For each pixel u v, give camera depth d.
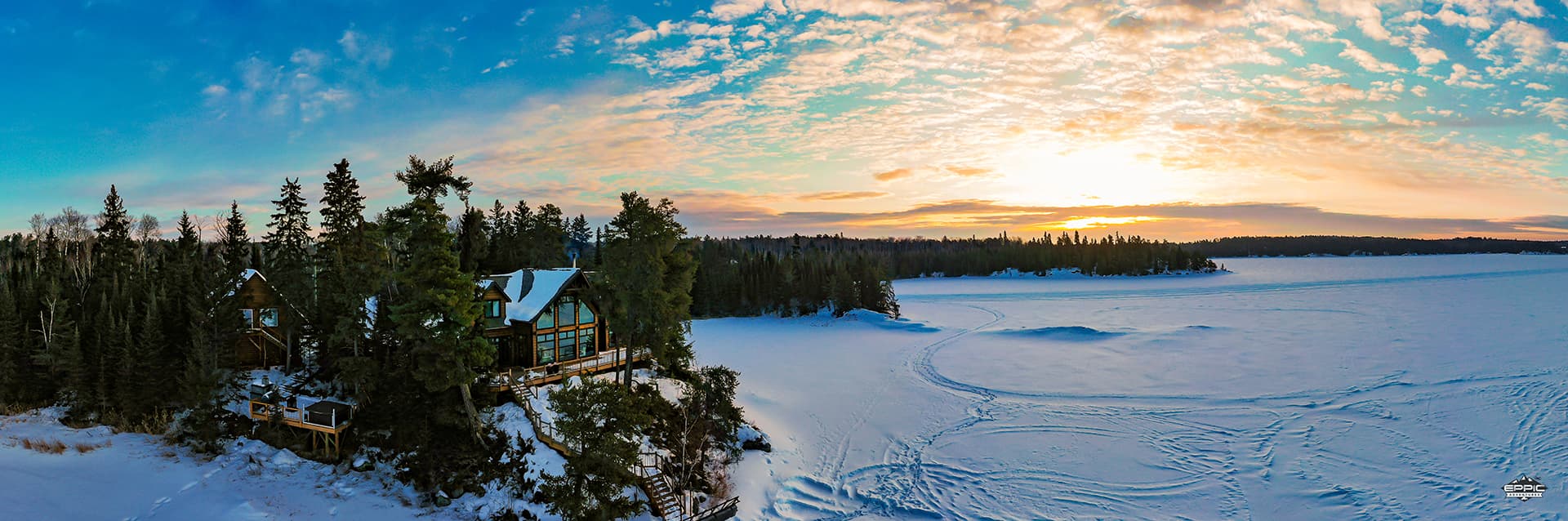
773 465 34.22
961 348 69.88
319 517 27.08
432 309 31.69
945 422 41.97
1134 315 99.06
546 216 89.44
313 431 32.75
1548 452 34.88
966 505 30.06
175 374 35.62
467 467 30.67
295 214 46.66
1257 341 69.94
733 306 105.25
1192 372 55.22
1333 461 34.34
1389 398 45.53
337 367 37.81
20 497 26.28
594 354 44.69
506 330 40.81
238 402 35.75
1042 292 152.12
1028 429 40.38
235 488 28.78
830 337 80.00
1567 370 52.06
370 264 38.62
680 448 32.53
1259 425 40.09
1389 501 29.70
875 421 42.16
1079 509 29.55
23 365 36.88
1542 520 27.67
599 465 26.02
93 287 45.62
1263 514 28.92
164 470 30.06
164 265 50.62
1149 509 29.47
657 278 37.44
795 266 124.81
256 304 41.88
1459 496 30.05
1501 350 62.03
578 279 43.62
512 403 35.34
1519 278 184.25
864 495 31.27
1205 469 33.69
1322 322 86.62
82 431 33.47
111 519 25.81
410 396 33.81
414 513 27.98
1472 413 41.53
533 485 29.23
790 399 47.09
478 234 77.06
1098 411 44.00
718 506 28.64
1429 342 67.69
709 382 36.59
